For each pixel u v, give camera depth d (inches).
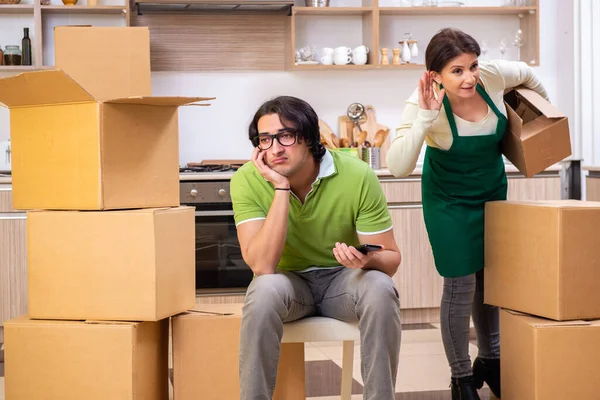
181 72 191.6
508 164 179.6
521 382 98.6
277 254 88.7
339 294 90.7
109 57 101.8
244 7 183.3
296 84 195.3
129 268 90.3
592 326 94.8
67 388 91.1
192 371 95.7
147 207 95.1
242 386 83.7
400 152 101.9
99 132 88.8
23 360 92.3
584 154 199.9
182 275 96.6
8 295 162.2
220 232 168.4
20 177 94.6
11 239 161.9
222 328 95.3
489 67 104.5
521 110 114.1
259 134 88.7
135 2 177.9
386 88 198.4
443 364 138.6
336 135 196.9
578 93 200.1
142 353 92.4
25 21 184.5
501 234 103.4
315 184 90.6
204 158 192.5
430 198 108.2
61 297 92.6
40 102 91.7
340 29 196.2
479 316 114.2
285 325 90.2
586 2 198.4
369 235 91.9
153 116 95.1
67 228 91.8
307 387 125.2
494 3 203.6
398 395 119.3
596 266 95.9
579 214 94.8
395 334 84.2
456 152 103.8
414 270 175.2
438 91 104.0
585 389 95.0
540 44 205.5
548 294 96.2
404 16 198.8
